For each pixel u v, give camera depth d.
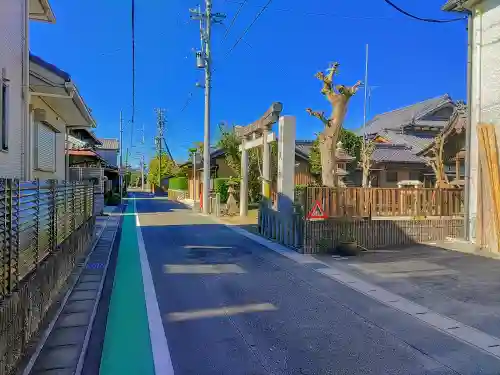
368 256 8.65
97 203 18.78
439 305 5.28
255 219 17.22
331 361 3.67
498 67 9.30
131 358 3.78
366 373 3.44
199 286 6.31
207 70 21.23
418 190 10.21
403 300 5.51
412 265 7.68
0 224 3.34
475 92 9.95
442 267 7.46
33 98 10.09
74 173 19.80
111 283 6.52
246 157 18.23
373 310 5.11
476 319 4.74
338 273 7.13
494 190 8.73
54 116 12.59
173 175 53.78
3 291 3.40
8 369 3.22
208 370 3.52
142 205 28.47
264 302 5.47
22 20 8.22
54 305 5.15
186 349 3.96
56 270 5.46
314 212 9.36
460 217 10.37
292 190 11.00
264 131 13.88
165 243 10.72
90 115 13.30
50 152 12.43
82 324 4.61
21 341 3.65
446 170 18.36
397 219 9.94
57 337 4.21
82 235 8.71
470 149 10.05
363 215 9.73
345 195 9.62
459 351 3.86
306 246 9.14
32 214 4.45
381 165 26.14
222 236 12.05
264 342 4.11
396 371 3.47
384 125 36.22
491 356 3.75
